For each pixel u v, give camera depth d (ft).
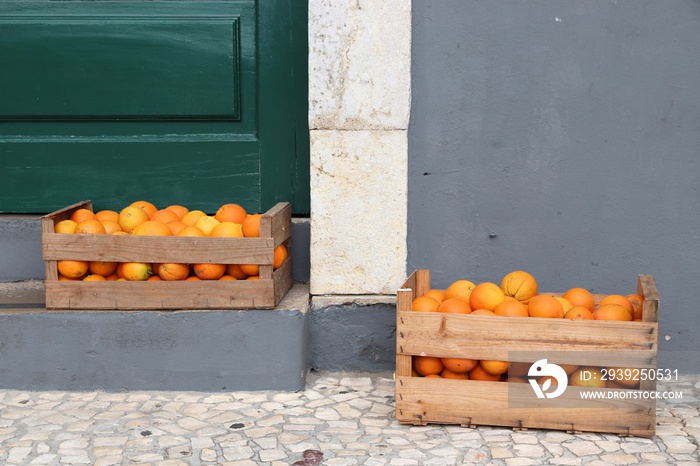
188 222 14.38
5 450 11.59
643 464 11.16
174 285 13.51
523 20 13.93
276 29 15.28
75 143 15.52
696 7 13.79
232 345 13.66
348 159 14.10
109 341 13.62
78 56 15.38
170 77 15.39
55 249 13.41
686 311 14.35
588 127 14.10
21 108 15.46
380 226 14.25
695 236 14.21
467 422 12.32
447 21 13.93
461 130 14.15
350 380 14.30
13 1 15.38
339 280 14.38
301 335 13.66
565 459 11.32
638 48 13.92
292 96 15.39
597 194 14.21
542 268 14.40
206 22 15.29
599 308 12.69
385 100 13.93
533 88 14.05
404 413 12.43
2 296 14.51
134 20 15.31
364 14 13.75
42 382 13.71
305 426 12.43
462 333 12.16
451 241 14.38
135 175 15.58
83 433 12.16
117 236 13.34
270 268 13.46
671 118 14.01
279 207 14.33
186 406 13.17
